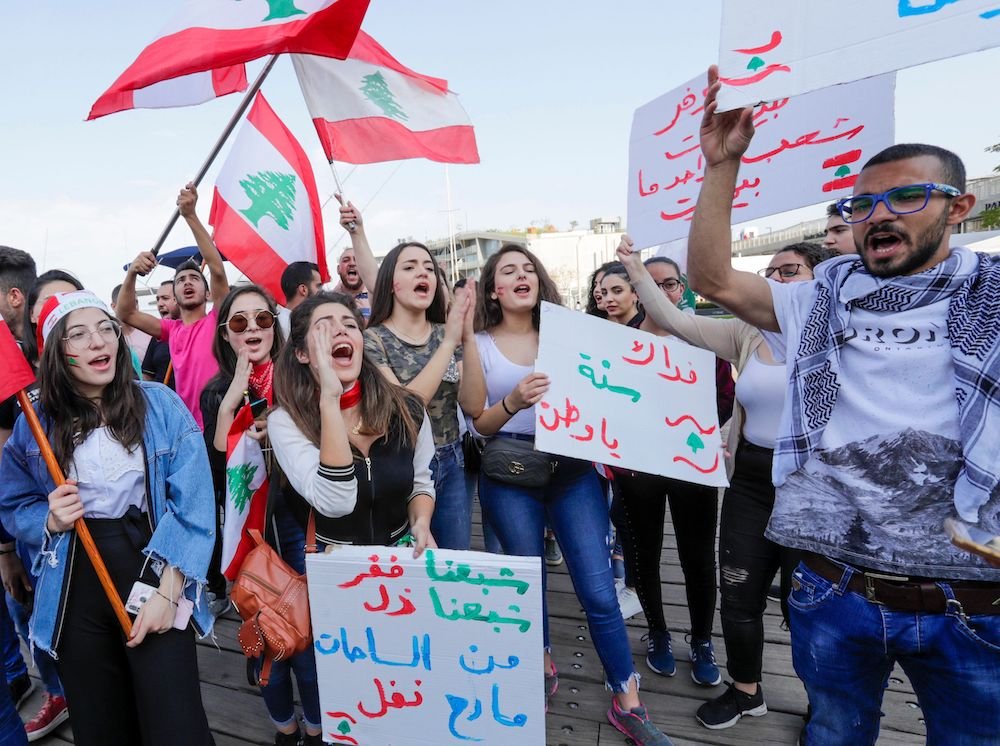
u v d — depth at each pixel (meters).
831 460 1.27
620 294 2.93
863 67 1.07
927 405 1.17
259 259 3.36
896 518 1.20
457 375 2.34
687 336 2.00
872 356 1.22
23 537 1.62
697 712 2.20
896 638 1.23
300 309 1.68
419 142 3.23
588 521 2.08
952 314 1.15
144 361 4.17
